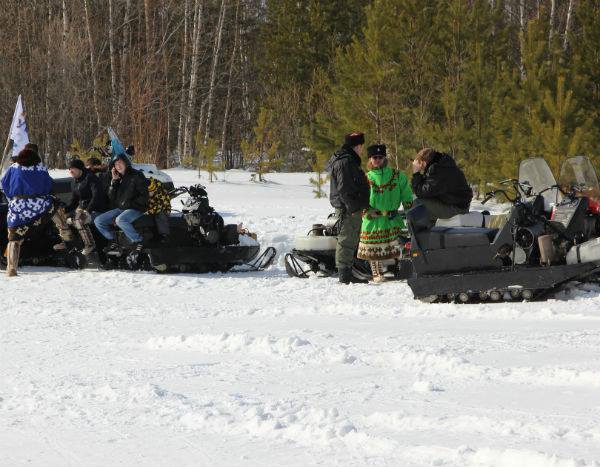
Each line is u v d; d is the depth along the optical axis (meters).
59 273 27.86
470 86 53.88
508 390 11.80
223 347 15.70
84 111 90.31
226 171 77.25
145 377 13.70
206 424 10.96
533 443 9.42
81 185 28.75
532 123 44.34
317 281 24.70
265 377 13.37
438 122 59.38
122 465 9.73
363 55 57.66
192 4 108.06
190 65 109.38
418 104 59.34
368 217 23.89
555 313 17.72
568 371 12.27
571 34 56.75
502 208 44.25
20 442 10.70
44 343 17.02
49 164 88.19
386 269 24.86
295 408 11.34
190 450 10.06
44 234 29.84
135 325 18.61
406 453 9.38
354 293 22.17
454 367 13.20
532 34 50.91
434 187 21.86
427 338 15.66
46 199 27.67
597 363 13.00
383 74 55.62
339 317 18.59
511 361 13.48
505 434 9.77
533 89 48.78
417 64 58.22
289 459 9.52
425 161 22.20
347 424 10.38
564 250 20.17
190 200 27.89
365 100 56.53
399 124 56.41
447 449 9.27
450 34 57.62
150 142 84.12
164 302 21.78
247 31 121.12
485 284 20.02
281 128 90.50
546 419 10.34
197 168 81.31
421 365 13.50
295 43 105.81
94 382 13.51
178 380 13.42
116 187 27.88
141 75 88.00
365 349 14.89
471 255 20.52
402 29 58.69
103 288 24.50
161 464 9.68
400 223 24.16
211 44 112.19
